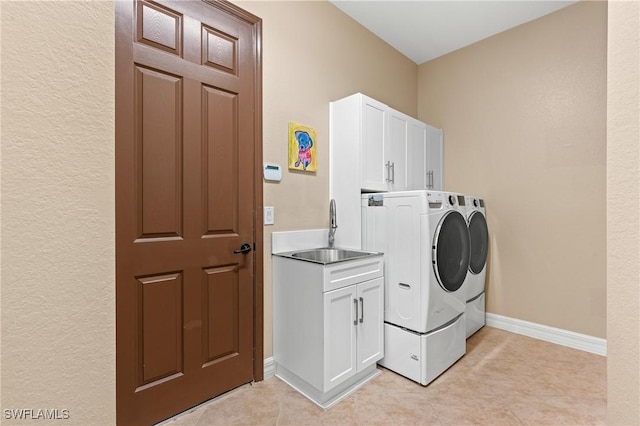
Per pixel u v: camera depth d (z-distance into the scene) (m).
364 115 2.38
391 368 2.20
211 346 1.85
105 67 0.48
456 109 3.29
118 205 1.52
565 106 2.62
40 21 0.42
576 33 2.56
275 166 2.16
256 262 2.06
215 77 1.87
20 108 0.40
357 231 2.38
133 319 1.57
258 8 2.08
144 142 1.61
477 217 2.79
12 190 0.39
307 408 1.78
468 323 2.72
